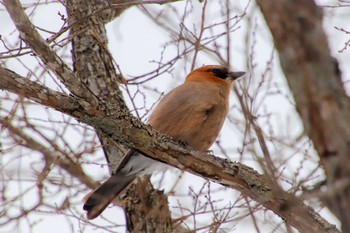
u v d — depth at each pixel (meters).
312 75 4.33
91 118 8.96
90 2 12.20
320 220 8.57
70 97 8.82
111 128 9.13
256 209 8.68
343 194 4.13
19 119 8.49
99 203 10.53
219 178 9.59
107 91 11.94
